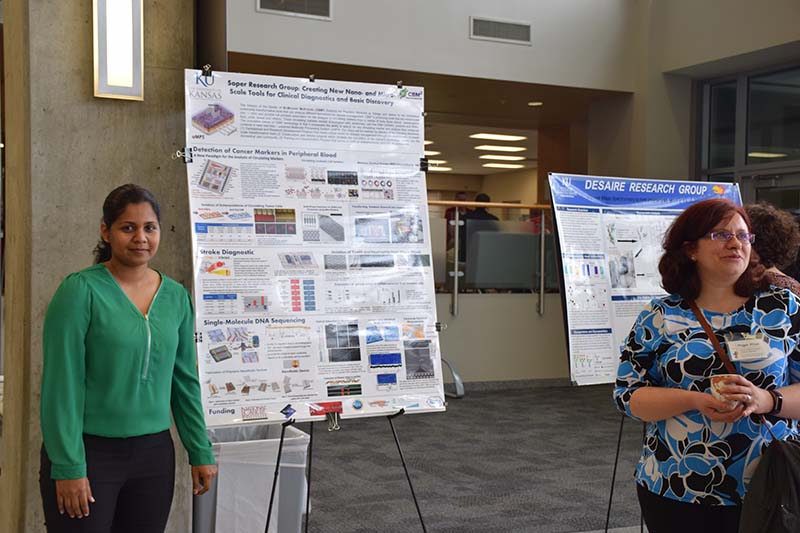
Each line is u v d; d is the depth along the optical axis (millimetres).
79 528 2385
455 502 4762
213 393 3047
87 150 3320
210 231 3139
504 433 6738
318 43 8203
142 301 2520
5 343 3645
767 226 3096
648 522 2436
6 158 3711
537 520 4438
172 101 3461
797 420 2305
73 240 3299
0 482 3734
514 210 9000
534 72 9094
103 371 2408
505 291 9016
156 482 2516
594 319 3764
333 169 3334
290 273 3207
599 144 10062
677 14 8977
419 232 3424
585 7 9273
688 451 2301
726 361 2279
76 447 2348
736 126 9031
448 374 8711
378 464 5656
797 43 7750
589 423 7172
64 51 3273
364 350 3254
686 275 2402
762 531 2100
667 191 4062
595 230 3854
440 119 11766
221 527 3396
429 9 8648
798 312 2316
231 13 7887
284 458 3447
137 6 3312
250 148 3236
